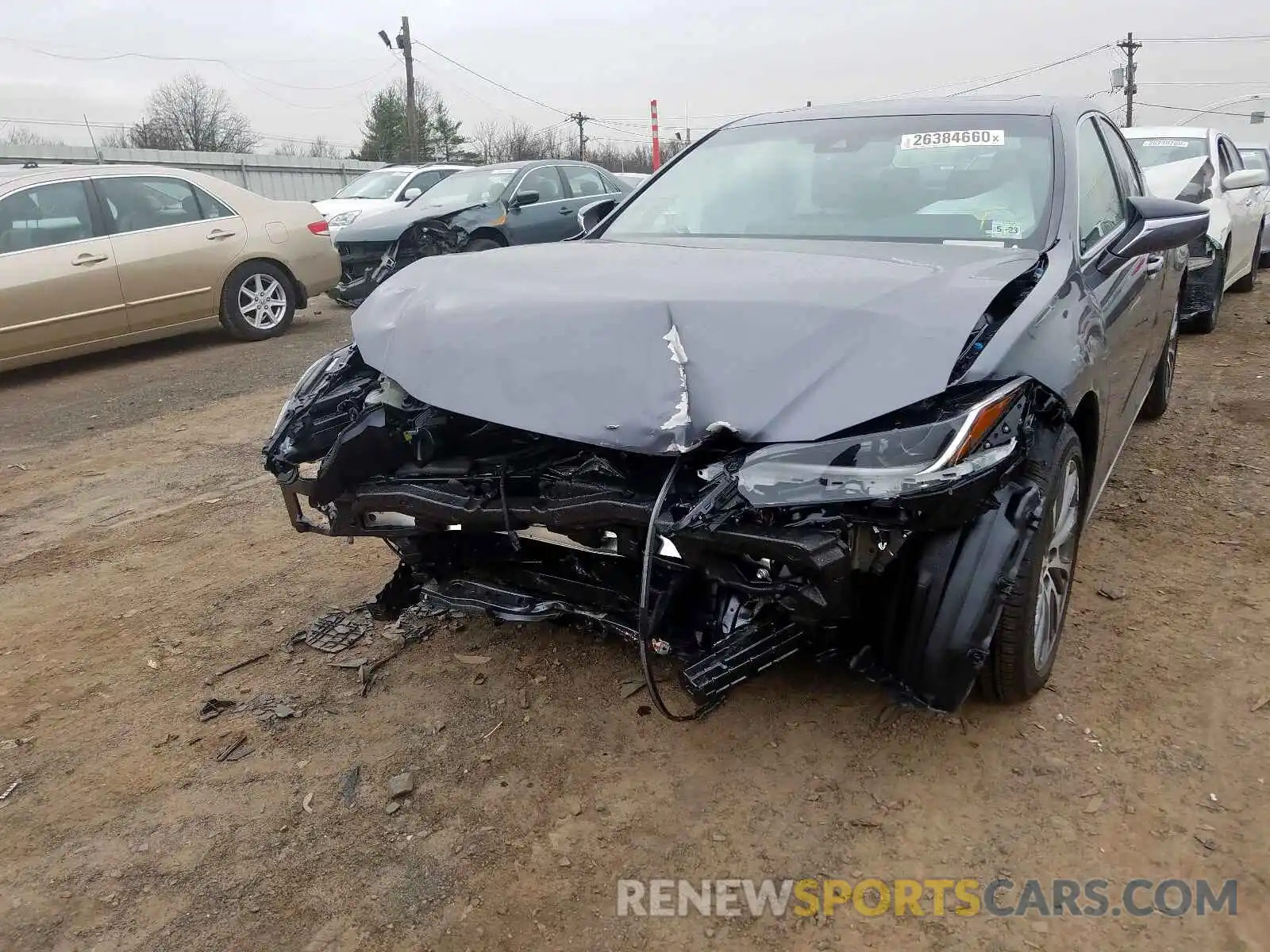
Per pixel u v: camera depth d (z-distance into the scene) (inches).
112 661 136.5
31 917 90.9
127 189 335.6
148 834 101.3
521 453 110.1
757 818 98.7
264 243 368.2
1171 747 106.3
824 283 101.5
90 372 330.3
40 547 179.6
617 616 109.3
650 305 101.7
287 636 141.1
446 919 88.0
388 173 570.9
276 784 108.0
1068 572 117.3
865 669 100.0
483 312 110.7
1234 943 81.6
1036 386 97.9
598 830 98.2
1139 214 133.1
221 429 254.1
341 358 127.0
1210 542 157.1
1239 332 321.1
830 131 152.9
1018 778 102.3
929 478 84.2
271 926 88.4
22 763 114.0
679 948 83.9
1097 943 82.3
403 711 120.4
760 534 86.9
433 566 122.4
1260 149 477.4
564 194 480.1
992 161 135.7
